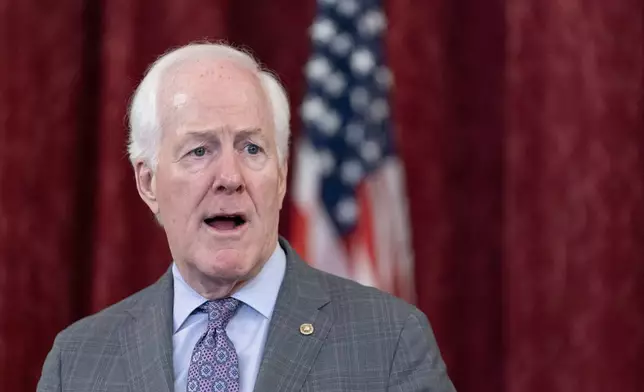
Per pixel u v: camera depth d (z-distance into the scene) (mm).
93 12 5738
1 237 5352
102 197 5383
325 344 2535
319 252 5113
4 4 5391
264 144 2596
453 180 5703
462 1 5730
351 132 5242
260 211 2564
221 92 2584
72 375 2645
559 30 5281
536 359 5262
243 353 2574
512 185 5355
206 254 2533
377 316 2582
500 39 5691
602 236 5234
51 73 5477
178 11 5453
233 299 2625
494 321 5676
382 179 5223
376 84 5328
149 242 5422
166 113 2621
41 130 5445
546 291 5270
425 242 5547
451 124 5707
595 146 5238
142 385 2559
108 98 5387
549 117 5281
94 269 5477
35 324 5422
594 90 5246
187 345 2641
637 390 5230
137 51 5410
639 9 5273
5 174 5355
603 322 5219
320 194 5172
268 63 5758
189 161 2576
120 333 2721
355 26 5363
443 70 5668
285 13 5766
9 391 5332
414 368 2482
